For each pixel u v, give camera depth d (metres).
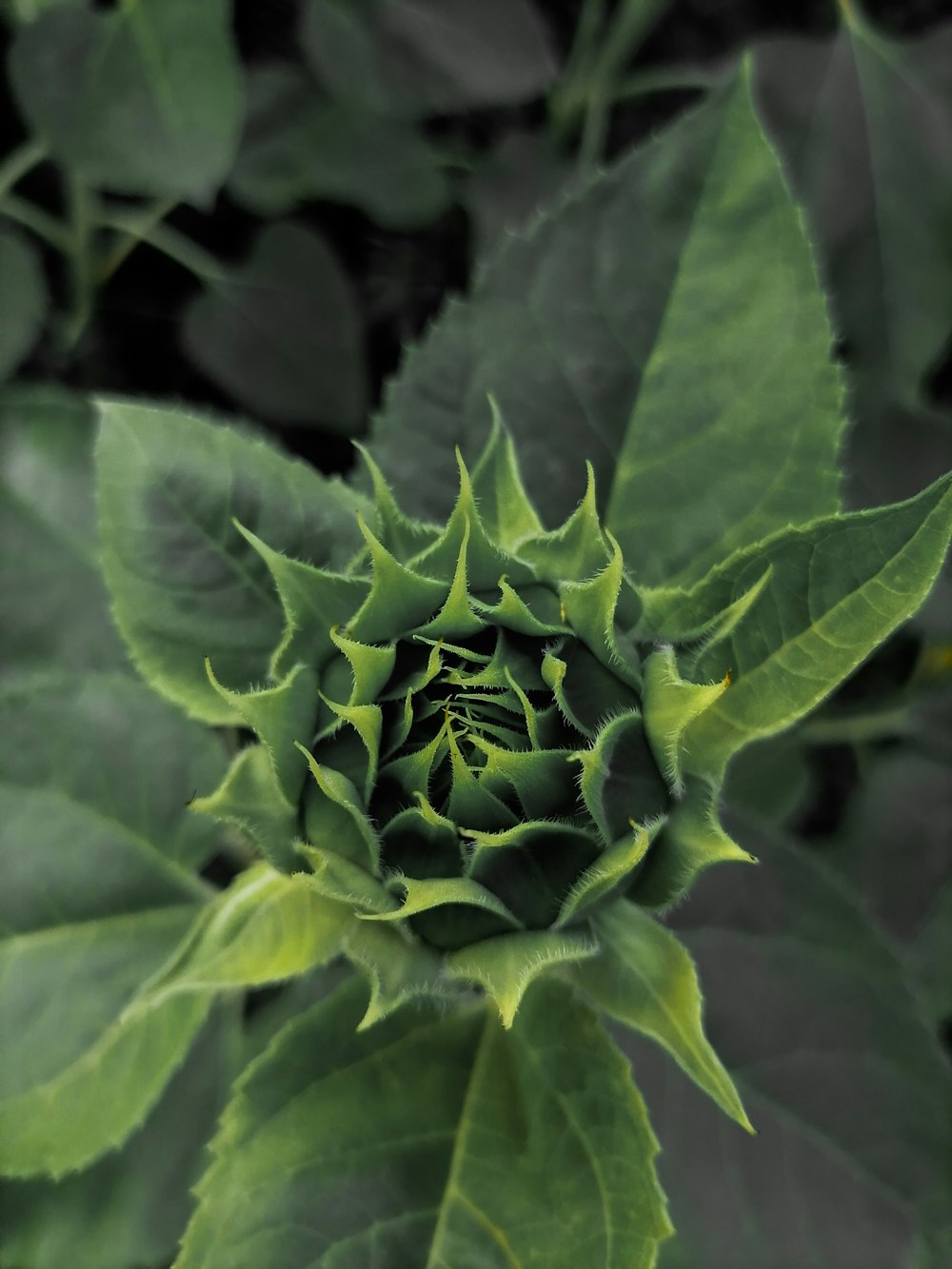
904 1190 0.45
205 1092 0.47
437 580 0.33
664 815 0.34
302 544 0.39
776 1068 0.46
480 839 0.32
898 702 0.58
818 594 0.34
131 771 0.44
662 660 0.33
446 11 0.58
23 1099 0.43
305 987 0.47
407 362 0.44
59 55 0.50
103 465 0.39
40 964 0.43
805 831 0.68
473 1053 0.39
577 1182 0.37
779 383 0.42
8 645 0.50
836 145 0.55
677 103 0.70
